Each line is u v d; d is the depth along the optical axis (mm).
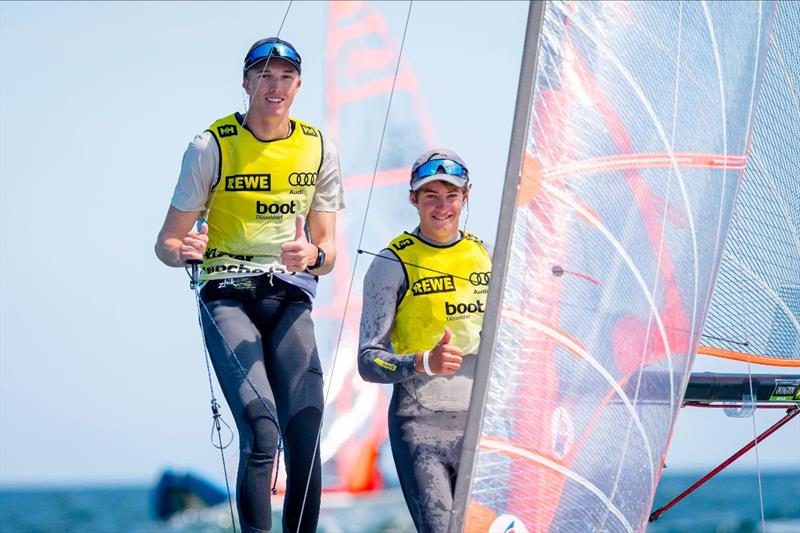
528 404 13273
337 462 87250
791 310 21250
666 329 14406
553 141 13469
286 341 16812
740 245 20922
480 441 13047
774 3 15805
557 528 13414
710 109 14766
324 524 87312
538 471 13312
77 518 181250
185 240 15602
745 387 19656
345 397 86500
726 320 20734
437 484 15898
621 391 13938
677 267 14516
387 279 16594
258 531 15438
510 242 13188
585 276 13656
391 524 88688
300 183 16812
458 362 15352
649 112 14156
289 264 15836
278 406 16781
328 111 79250
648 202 14172
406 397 16672
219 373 16312
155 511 120625
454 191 16578
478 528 13055
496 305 13125
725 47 14922
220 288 16719
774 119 21312
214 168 16500
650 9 14141
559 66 13531
